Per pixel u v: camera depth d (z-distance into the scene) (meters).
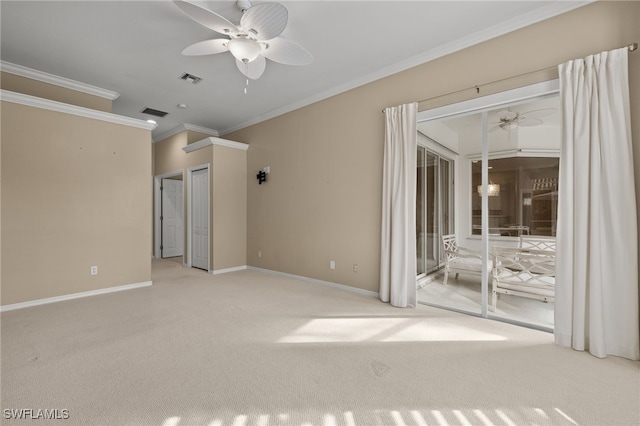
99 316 2.99
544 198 2.66
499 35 2.78
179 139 6.06
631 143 2.12
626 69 2.11
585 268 2.21
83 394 1.70
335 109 4.12
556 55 2.49
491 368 2.01
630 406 1.62
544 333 2.58
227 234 5.35
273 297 3.68
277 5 2.02
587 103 2.23
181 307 3.29
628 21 2.20
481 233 3.02
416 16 2.64
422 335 2.54
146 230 4.31
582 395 1.71
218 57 3.33
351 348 2.30
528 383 1.83
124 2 2.46
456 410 1.59
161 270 5.44
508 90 2.74
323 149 4.29
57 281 3.53
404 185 3.31
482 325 2.77
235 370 1.98
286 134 4.85
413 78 3.37
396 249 3.35
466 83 2.99
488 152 2.97
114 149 4.02
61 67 3.54
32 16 2.62
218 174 5.23
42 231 3.43
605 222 2.18
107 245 3.94
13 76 3.53
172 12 2.58
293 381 1.85
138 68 3.57
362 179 3.83
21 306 3.27
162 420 1.50
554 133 2.58
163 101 4.62
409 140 3.29
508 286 2.88
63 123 3.60
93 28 2.80
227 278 4.78
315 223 4.40
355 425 1.48
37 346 2.30
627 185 2.10
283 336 2.52
